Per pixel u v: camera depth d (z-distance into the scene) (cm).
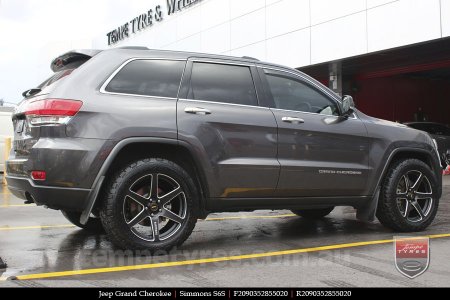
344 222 643
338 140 516
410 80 2322
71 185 399
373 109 2152
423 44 1326
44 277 364
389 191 548
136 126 416
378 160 541
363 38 1437
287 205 496
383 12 1380
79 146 400
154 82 444
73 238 517
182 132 432
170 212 434
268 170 470
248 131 464
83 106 406
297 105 511
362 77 2014
